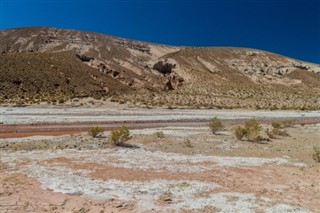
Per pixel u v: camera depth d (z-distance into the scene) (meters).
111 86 93.75
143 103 64.62
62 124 29.45
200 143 19.61
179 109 59.47
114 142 17.98
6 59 82.25
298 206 8.46
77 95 72.75
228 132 26.28
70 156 14.09
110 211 7.80
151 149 16.94
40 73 81.19
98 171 11.48
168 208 8.06
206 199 8.77
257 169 12.74
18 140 18.47
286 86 128.88
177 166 12.69
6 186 9.41
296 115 52.97
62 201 8.37
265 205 8.45
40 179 10.25
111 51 167.88
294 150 18.12
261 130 28.20
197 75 125.38
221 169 12.47
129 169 11.92
